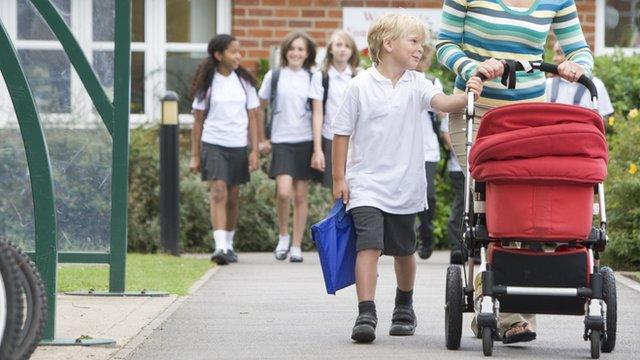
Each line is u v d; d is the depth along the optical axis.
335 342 9.46
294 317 10.89
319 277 14.38
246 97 16.59
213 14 20.27
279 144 16.61
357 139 9.57
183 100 20.27
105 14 11.88
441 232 18.84
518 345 9.36
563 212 8.44
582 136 8.33
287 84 16.62
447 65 9.27
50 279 9.09
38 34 11.91
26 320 7.25
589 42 20.62
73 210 11.97
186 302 11.88
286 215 16.83
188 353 8.91
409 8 20.05
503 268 8.62
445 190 18.86
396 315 9.90
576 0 20.61
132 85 20.23
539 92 9.27
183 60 20.30
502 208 8.47
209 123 16.39
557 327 10.38
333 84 16.48
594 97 8.82
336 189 9.57
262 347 9.20
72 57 11.69
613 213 14.80
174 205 17.08
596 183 8.44
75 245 12.02
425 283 13.66
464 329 10.30
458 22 9.34
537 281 8.61
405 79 9.57
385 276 14.49
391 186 9.51
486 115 8.53
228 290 12.95
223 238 16.17
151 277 13.81
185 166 18.72
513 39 9.23
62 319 10.50
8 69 8.86
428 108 9.57
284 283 13.69
